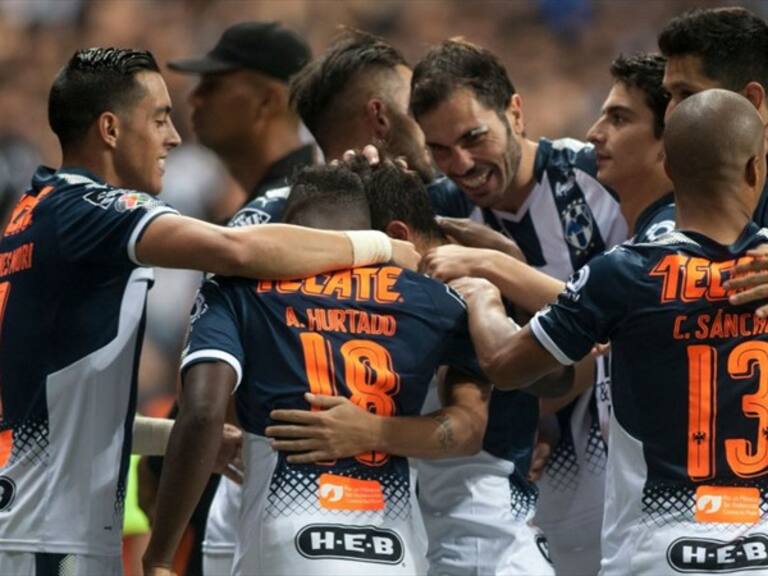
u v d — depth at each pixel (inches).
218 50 906.1
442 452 596.7
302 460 571.8
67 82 629.9
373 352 586.2
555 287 663.8
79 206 603.2
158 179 644.1
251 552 579.8
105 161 633.0
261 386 581.0
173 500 563.5
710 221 564.1
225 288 589.6
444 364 613.6
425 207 661.9
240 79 898.1
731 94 569.3
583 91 2149.4
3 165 1909.4
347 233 600.7
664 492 556.1
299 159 905.5
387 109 754.2
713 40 649.0
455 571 652.1
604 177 714.8
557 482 761.0
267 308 584.1
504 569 647.8
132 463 909.2
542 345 573.9
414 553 585.6
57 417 606.9
